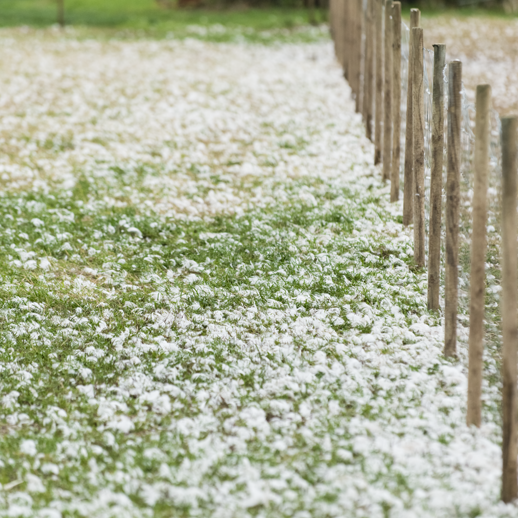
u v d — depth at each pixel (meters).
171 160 16.33
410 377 8.46
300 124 18.84
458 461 7.05
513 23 36.81
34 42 31.16
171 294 10.52
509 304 6.45
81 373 8.70
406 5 41.62
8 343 9.28
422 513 6.37
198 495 6.65
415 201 10.88
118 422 7.77
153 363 8.90
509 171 6.47
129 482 6.86
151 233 12.66
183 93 22.20
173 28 35.34
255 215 13.23
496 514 6.41
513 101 20.64
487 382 8.40
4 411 8.05
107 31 34.59
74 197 14.20
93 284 10.84
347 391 8.23
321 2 40.62
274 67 25.88
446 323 8.73
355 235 12.27
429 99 11.51
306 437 7.48
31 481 6.89
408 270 11.01
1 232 12.62
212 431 7.68
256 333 9.55
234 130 18.59
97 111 20.34
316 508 6.47
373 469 6.93
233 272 11.16
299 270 11.11
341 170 15.48
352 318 9.71
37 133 18.23
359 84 19.28
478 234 7.15
